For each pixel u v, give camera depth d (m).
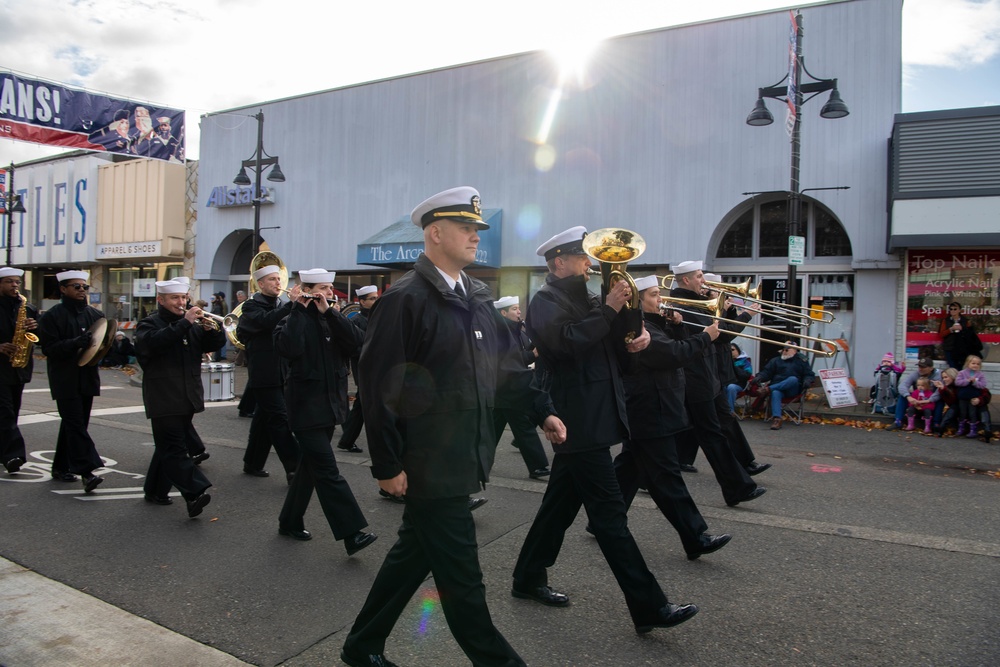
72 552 4.55
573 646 3.24
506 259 15.06
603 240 3.36
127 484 6.37
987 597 3.76
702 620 3.50
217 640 3.34
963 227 10.50
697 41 13.10
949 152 10.76
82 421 6.04
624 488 4.56
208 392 11.65
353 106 17.28
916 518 5.27
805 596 3.78
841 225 12.34
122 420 9.79
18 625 3.49
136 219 21.62
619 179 13.84
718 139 12.95
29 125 14.84
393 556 2.90
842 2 11.97
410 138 16.42
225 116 19.59
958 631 3.36
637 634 3.36
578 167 14.27
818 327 12.58
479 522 5.17
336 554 4.53
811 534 4.84
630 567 3.25
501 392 3.12
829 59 12.07
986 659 3.10
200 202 20.19
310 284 4.71
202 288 20.45
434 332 2.71
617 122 13.85
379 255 15.04
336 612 3.64
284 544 4.72
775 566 4.23
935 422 9.32
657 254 13.50
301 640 3.33
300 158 18.19
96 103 15.66
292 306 4.60
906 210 10.81
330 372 4.61
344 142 17.45
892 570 4.16
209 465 7.11
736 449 6.20
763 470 6.21
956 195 10.56
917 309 11.63
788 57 12.37
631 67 13.71
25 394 12.37
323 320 4.70
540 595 3.71
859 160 11.87
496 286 15.51
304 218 18.16
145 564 4.34
